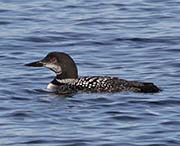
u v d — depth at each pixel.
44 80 18.06
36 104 16.09
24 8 25.23
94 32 22.52
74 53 20.55
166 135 14.11
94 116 15.19
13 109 15.67
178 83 17.59
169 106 15.79
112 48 20.97
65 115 15.27
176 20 23.86
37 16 24.31
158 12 24.81
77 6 25.59
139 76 18.33
